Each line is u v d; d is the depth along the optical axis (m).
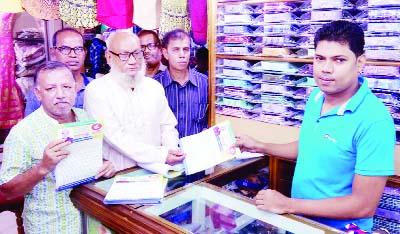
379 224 1.96
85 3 2.42
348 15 2.08
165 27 2.72
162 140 2.38
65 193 1.72
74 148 1.47
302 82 2.32
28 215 1.74
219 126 1.75
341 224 1.36
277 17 2.34
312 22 2.19
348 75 1.29
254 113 2.61
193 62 3.05
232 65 2.61
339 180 1.38
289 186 2.01
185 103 2.73
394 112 1.96
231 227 1.27
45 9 2.27
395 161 1.94
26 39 3.61
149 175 1.64
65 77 1.63
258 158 1.92
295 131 2.38
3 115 3.55
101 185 1.56
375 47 1.96
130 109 2.17
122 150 1.93
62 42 2.41
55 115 1.70
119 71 2.15
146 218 1.26
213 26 2.61
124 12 2.54
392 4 1.86
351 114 1.33
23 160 1.62
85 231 1.57
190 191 1.48
